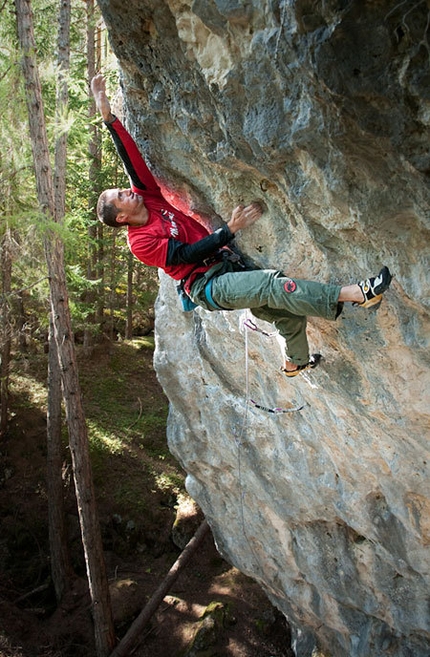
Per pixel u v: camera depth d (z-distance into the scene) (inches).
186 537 506.6
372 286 125.0
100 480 544.7
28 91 326.6
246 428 272.5
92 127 591.5
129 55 137.5
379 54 93.3
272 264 161.8
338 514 253.4
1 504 525.3
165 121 149.3
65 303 370.3
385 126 102.0
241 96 121.0
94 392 647.1
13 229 358.3
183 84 132.1
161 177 166.9
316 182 124.9
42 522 518.0
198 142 140.7
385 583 265.4
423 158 102.6
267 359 217.0
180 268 145.5
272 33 104.9
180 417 326.3
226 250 156.8
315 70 98.4
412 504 212.8
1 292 453.4
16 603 459.5
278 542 310.8
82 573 489.7
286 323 152.6
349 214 125.3
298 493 268.7
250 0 103.6
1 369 555.8
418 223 119.3
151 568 495.2
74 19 597.6
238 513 328.5
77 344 722.2
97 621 403.5
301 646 383.2
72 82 389.7
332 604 311.7
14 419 585.9
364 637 302.0
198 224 158.2
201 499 351.6
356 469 224.7
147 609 420.2
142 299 686.5
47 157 342.0
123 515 520.1
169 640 430.9
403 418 177.3
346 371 179.6
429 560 229.8
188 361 283.4
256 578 361.7
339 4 89.7
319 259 151.6
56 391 446.9
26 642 426.3
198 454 321.7
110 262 659.4
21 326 574.2
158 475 556.4
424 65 91.3
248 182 145.7
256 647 419.2
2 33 352.5
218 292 139.1
